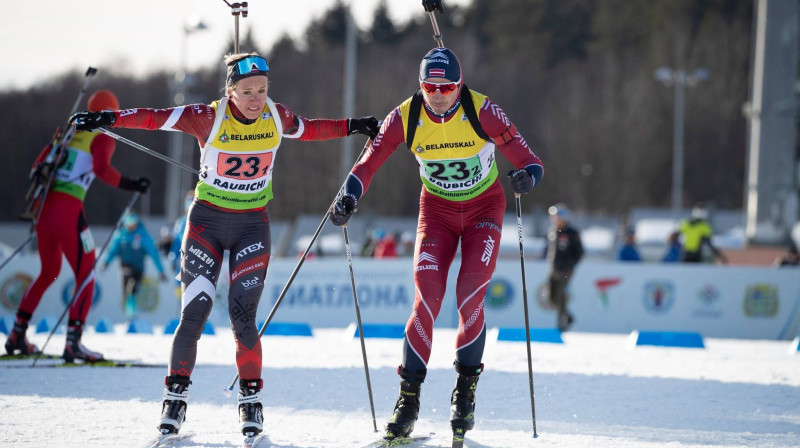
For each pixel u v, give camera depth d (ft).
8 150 637.71
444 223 48.91
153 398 55.62
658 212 386.73
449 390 61.46
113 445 42.47
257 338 45.93
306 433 46.80
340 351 85.76
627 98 601.21
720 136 590.96
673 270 140.67
